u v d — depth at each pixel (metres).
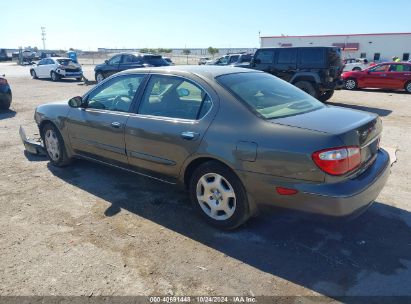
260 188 3.18
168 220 3.83
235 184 3.35
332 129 2.99
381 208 4.08
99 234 3.56
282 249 3.29
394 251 3.25
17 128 8.34
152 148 3.93
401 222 3.77
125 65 18.61
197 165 3.71
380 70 17.05
